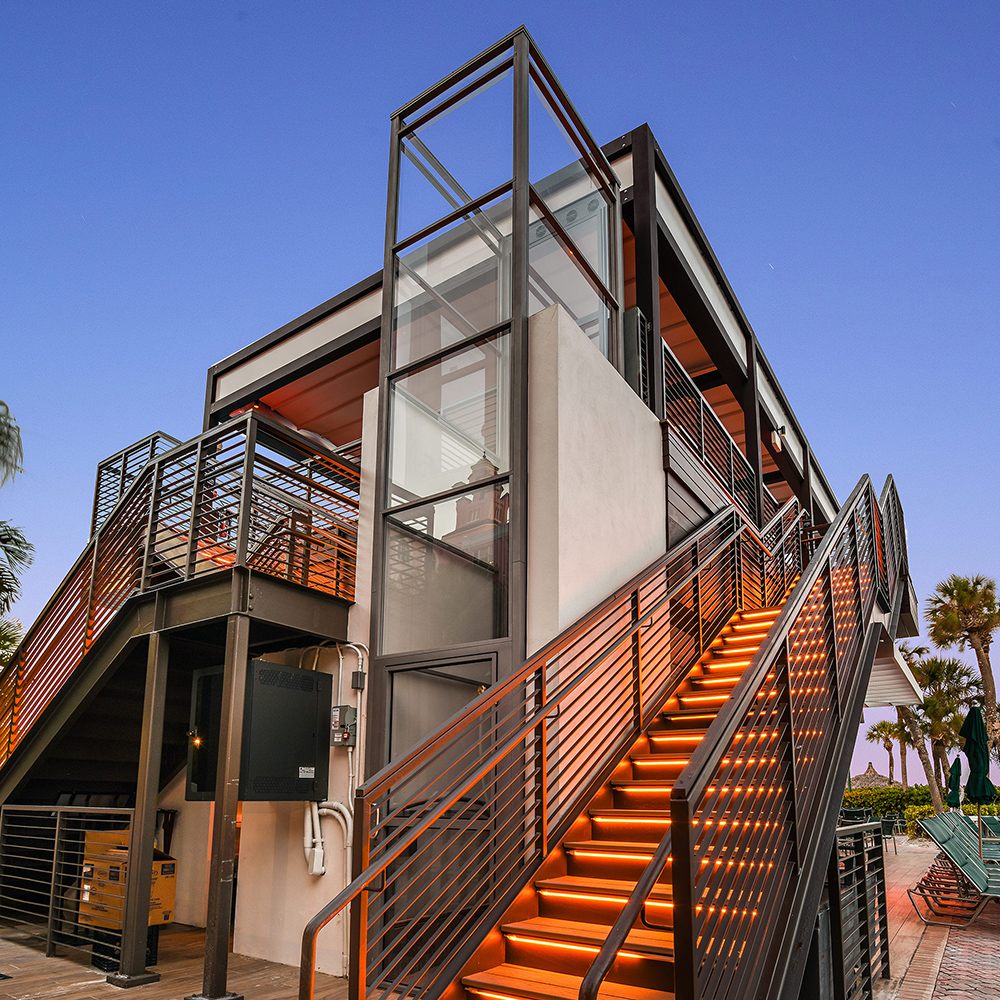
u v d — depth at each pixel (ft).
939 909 29.35
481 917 13.30
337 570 21.93
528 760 15.14
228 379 37.91
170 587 19.31
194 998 15.55
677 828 8.14
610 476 20.81
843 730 16.42
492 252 20.94
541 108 22.70
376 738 18.74
